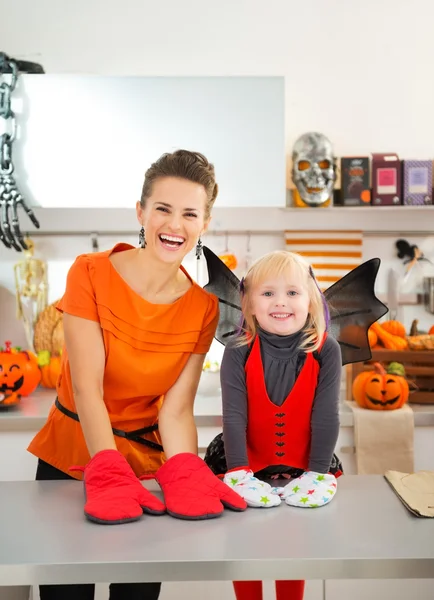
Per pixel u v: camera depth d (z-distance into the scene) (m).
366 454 2.30
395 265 2.83
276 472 1.63
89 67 2.76
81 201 2.44
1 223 2.47
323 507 1.32
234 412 1.52
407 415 2.31
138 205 1.57
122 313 1.51
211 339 1.61
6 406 2.40
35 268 2.76
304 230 2.79
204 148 2.44
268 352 1.53
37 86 2.41
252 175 2.44
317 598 2.20
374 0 2.75
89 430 1.45
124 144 2.43
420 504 1.31
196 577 1.07
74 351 1.50
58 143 2.43
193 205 1.46
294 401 1.53
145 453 1.64
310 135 2.58
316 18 2.76
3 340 2.81
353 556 1.09
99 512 1.23
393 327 2.66
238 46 2.77
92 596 1.51
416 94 2.78
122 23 2.76
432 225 2.81
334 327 1.93
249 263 2.81
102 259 1.55
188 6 2.75
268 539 1.16
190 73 2.77
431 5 2.75
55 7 2.74
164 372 1.54
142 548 1.12
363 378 2.40
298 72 2.77
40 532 1.19
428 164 2.58
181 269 1.66
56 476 1.68
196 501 1.28
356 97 2.78
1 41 2.75
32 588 1.87
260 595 1.66
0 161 2.40
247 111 2.43
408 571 1.09
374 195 2.60
